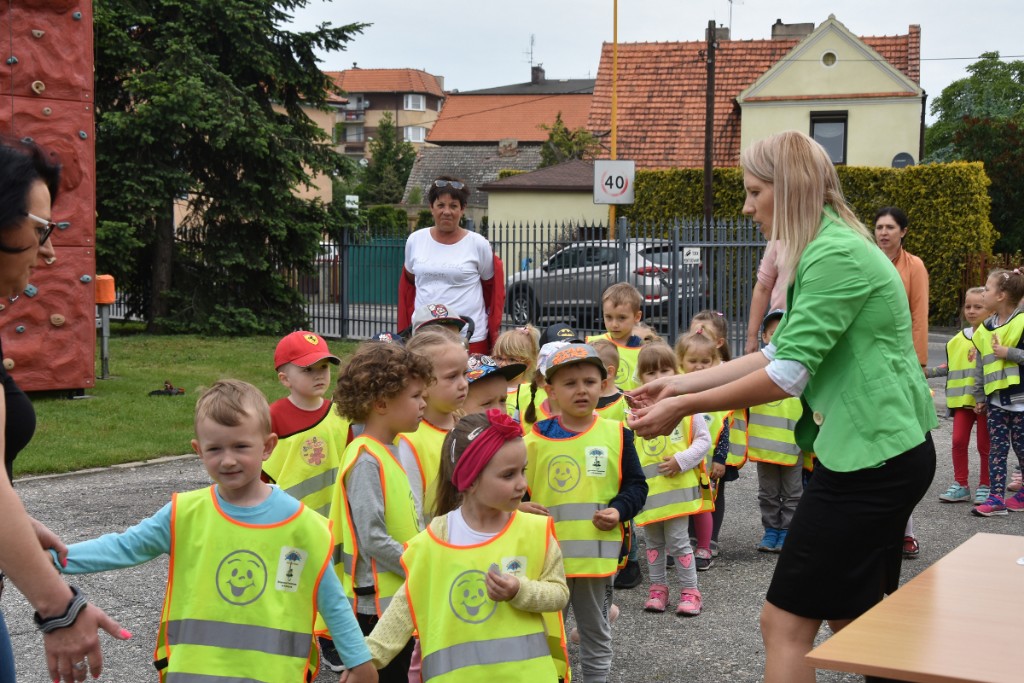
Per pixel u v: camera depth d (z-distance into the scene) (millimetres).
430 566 3426
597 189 20250
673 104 35125
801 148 3539
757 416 6840
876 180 27797
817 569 3408
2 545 2361
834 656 2379
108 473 8906
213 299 21219
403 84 112562
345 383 3961
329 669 4852
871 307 3402
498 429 3373
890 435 3355
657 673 4809
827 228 3508
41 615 2434
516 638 3346
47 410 11219
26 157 2594
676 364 6094
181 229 21594
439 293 7043
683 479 5715
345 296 21844
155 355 16734
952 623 2617
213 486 3244
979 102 53906
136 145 19266
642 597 6055
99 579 6117
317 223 21344
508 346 5949
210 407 3070
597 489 4500
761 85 31984
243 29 20328
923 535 7320
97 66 19469
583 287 18047
